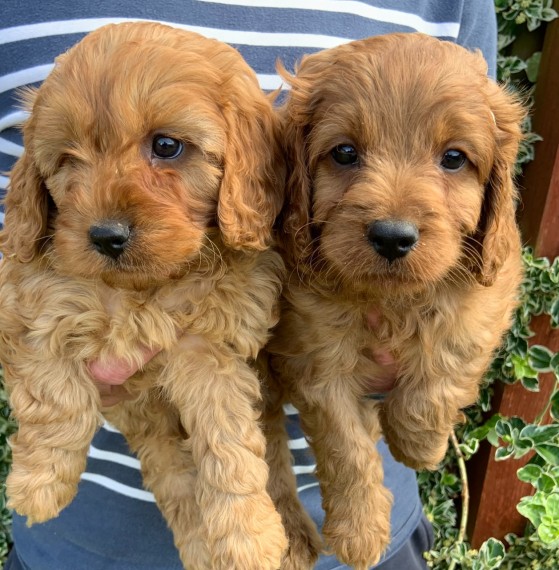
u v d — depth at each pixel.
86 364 0.29
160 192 0.26
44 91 0.27
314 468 0.39
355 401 0.34
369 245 0.27
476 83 0.29
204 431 0.29
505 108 0.30
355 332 0.32
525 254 0.51
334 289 0.31
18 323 0.29
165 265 0.25
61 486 0.29
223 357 0.29
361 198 0.27
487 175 0.30
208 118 0.26
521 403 0.55
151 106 0.25
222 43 0.29
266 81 0.35
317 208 0.29
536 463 0.55
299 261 0.30
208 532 0.29
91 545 0.38
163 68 0.26
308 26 0.35
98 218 0.25
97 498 0.37
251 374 0.30
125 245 0.25
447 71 0.28
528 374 0.53
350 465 0.33
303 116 0.29
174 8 0.33
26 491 0.29
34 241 0.28
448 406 0.34
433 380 0.33
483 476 0.58
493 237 0.31
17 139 0.34
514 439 0.54
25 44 0.33
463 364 0.33
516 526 0.59
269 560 0.29
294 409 0.39
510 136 0.30
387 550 0.40
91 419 0.30
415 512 0.44
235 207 0.27
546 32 0.51
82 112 0.25
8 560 0.45
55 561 0.38
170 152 0.26
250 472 0.29
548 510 0.53
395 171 0.27
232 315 0.29
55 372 0.29
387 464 0.41
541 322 0.53
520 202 0.52
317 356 0.32
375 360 0.34
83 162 0.26
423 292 0.31
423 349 0.33
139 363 0.29
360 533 0.33
